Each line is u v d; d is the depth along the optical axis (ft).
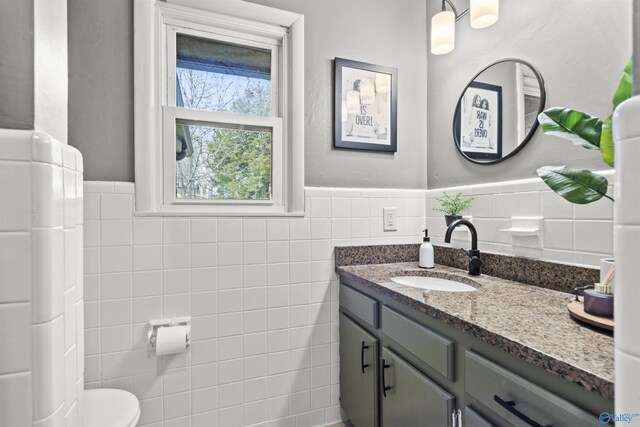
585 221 3.51
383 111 5.81
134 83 4.36
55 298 1.93
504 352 2.46
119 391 4.00
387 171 5.89
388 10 5.90
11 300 1.78
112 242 4.25
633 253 1.24
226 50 4.99
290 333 5.16
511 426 2.36
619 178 1.31
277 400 5.09
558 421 2.02
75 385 2.30
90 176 4.21
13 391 1.78
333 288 5.45
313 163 5.39
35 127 1.97
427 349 3.24
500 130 4.61
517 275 4.22
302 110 5.22
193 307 4.62
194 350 4.62
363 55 5.70
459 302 3.29
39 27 2.02
